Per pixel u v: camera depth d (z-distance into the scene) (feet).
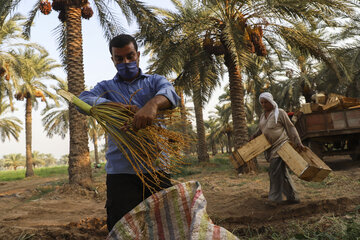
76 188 27.40
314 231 9.30
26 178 72.13
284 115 13.62
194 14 36.32
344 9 32.22
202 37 38.40
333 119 28.91
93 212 18.24
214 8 36.24
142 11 33.58
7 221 15.90
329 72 65.87
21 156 310.04
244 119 38.37
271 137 13.58
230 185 23.26
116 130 5.21
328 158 41.04
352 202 12.49
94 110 5.23
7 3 32.68
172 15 36.19
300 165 11.81
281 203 13.61
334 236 8.71
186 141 5.44
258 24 35.04
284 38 37.50
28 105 80.07
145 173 5.81
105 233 10.95
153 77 6.28
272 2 32.35
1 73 59.36
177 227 5.07
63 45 37.63
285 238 9.41
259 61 45.91
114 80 6.32
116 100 6.22
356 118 28.14
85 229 11.19
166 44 37.81
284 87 79.92
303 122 30.37
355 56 56.34
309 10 33.45
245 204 14.55
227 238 4.49
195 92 43.52
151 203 5.08
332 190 16.20
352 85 66.90
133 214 5.02
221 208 14.55
